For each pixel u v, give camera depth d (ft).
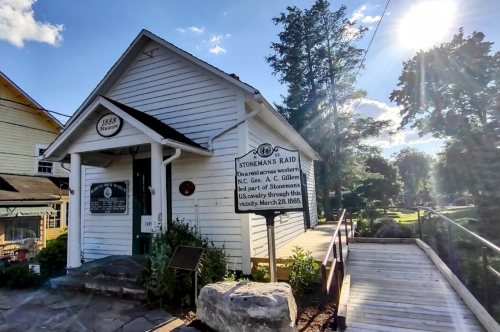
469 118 64.08
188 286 15.11
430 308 13.47
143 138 18.54
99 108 19.76
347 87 80.94
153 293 15.75
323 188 79.25
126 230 23.89
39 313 14.76
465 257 29.73
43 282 19.94
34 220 43.68
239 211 14.32
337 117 79.30
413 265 20.11
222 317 11.41
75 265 19.92
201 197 21.45
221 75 21.48
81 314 14.38
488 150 46.21
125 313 14.30
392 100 77.41
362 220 44.24
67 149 21.03
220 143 21.53
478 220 37.42
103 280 17.81
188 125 22.99
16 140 48.34
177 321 13.19
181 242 16.60
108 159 24.47
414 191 179.63
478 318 12.24
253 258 19.54
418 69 70.23
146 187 23.68
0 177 44.55
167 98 24.12
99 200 25.04
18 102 46.11
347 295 14.51
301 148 37.35
